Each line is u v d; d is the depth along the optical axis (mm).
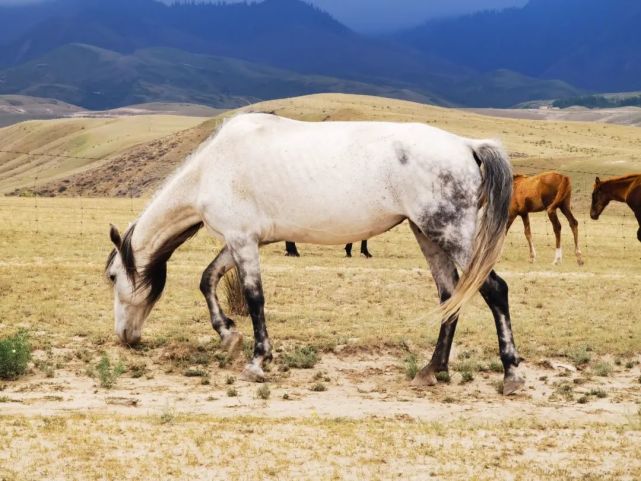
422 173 10727
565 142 130625
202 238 31109
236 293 16391
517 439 8641
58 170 186250
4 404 9945
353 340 14336
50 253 25375
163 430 8648
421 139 10859
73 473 7262
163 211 12375
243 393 10883
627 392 11383
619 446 8391
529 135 139500
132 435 8414
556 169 81688
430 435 8711
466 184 10688
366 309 17750
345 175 10953
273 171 11281
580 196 69125
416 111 175000
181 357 12805
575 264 27438
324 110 156625
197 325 15484
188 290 19141
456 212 10672
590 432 8953
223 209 11602
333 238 11328
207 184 11797
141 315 13227
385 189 10875
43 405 9945
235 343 12320
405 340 14203
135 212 43781
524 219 28234
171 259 25125
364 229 11148
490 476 7410
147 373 12023
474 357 13367
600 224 46031
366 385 11602
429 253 11258
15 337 12211
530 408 10297
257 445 8164
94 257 24828
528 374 12469
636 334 15188
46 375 11695
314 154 11125
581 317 17000
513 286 20672
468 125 148875
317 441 8328
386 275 21484
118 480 7133
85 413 9430
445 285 11195
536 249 32594
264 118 11766
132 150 163125
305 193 11102
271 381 11641
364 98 195375
